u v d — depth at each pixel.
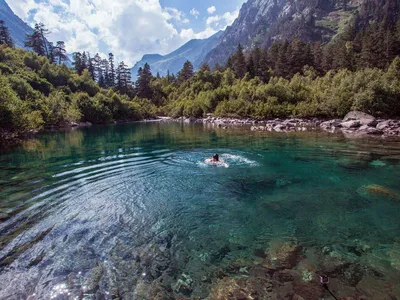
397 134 27.06
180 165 15.27
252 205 9.20
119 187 11.38
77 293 4.93
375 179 11.89
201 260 6.00
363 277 5.29
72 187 11.41
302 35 179.62
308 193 10.27
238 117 54.97
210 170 13.98
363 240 6.77
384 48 65.25
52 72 76.38
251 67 85.06
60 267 5.70
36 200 9.80
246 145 22.27
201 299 4.77
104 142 26.81
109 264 5.83
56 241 6.79
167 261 5.97
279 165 14.83
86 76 87.50
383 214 8.28
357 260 5.88
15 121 28.67
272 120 47.41
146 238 7.01
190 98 81.62
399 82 40.81
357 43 78.94
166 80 114.56
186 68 113.75
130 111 75.44
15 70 65.12
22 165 15.87
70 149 22.11
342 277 5.30
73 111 56.31
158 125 53.69
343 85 44.88
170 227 7.65
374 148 19.42
